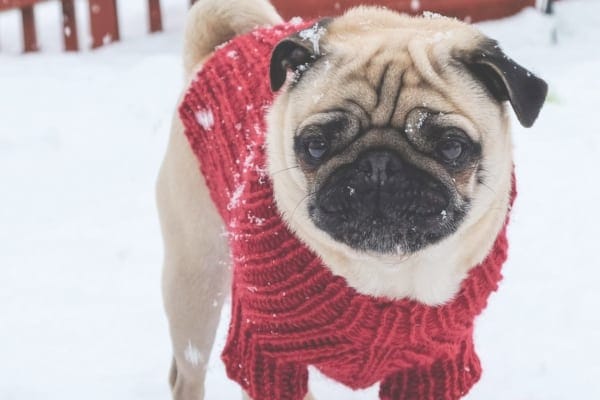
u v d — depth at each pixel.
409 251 0.67
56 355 0.95
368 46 0.69
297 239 0.71
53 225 1.20
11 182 1.33
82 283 1.07
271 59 0.70
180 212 0.85
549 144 1.37
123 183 1.32
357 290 0.70
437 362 0.74
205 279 0.86
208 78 0.83
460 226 0.67
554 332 0.96
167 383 0.92
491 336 0.96
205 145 0.82
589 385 0.89
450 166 0.66
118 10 2.11
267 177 0.72
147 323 1.00
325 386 0.92
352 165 0.66
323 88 0.68
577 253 1.09
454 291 0.71
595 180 1.26
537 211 1.18
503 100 0.68
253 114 0.77
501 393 0.89
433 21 0.74
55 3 2.39
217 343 0.95
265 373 0.74
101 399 0.90
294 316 0.71
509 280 1.04
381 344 0.71
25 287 1.06
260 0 0.90
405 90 0.66
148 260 1.11
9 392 0.90
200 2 0.89
